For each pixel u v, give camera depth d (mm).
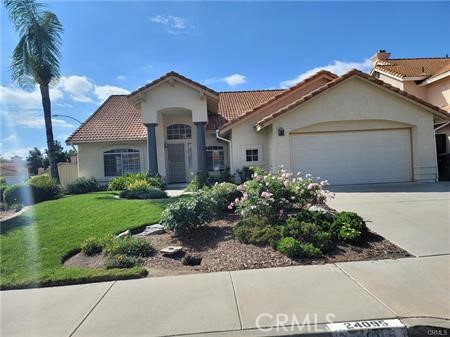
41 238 7965
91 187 18484
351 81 14594
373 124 14992
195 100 18406
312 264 5871
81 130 21219
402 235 7113
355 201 10867
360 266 5637
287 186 8242
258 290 4863
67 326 4113
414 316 3955
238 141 16531
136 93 18031
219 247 6902
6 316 4449
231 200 9391
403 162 15141
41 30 18281
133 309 4465
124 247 6758
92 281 5582
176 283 5301
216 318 4117
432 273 5203
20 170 23734
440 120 15586
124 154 21016
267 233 6910
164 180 19484
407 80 19938
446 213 8805
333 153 14977
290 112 14695
